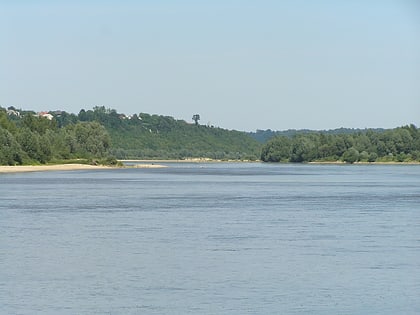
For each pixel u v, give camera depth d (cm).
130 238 7400
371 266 5694
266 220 9350
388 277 5250
